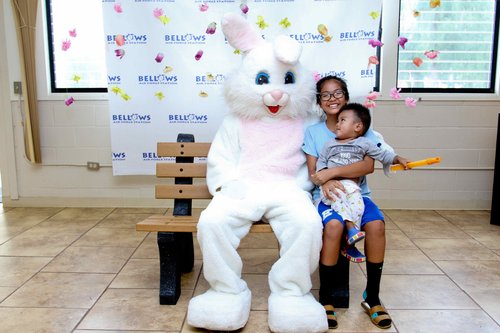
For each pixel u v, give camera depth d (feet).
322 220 5.77
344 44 9.59
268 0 9.63
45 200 11.50
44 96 10.96
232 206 5.75
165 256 6.21
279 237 5.73
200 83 10.32
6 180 11.43
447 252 8.29
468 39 10.83
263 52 6.34
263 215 5.99
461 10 10.71
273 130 6.48
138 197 11.43
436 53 9.48
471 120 10.85
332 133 6.45
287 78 6.41
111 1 9.91
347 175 5.89
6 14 10.62
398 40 9.39
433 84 11.03
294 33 9.70
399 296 6.48
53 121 11.11
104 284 6.89
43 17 10.68
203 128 10.54
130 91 10.37
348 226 5.69
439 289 6.72
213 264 5.55
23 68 10.67
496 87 10.82
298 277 5.52
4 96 11.00
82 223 10.10
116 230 9.61
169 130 10.57
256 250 8.47
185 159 7.15
